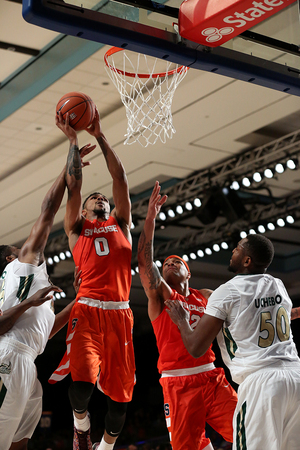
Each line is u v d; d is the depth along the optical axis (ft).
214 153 31.99
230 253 50.39
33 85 25.67
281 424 9.12
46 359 65.82
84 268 12.67
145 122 18.13
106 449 12.85
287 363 9.59
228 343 10.07
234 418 9.62
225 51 11.37
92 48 22.02
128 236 13.41
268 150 31.42
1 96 28.14
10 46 24.57
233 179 33.24
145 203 37.83
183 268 14.73
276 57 11.96
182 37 10.83
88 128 13.69
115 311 12.46
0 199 36.81
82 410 11.97
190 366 13.39
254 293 10.01
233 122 28.12
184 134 29.12
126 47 10.50
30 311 11.05
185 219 40.19
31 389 10.82
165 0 10.83
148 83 17.39
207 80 23.65
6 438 10.33
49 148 30.86
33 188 35.24
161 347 13.74
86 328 12.12
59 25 9.62
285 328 10.00
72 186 12.51
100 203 14.06
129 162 32.45
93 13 9.91
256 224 36.50
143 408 64.75
